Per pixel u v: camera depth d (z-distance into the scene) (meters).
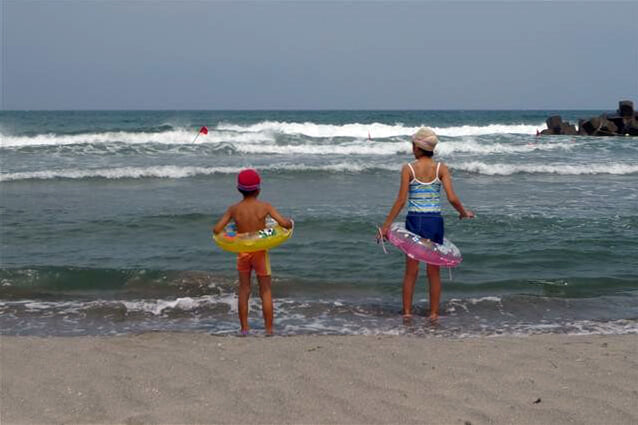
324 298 6.12
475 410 3.24
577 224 9.11
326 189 12.62
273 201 11.08
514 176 15.09
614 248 7.87
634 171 15.88
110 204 10.80
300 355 4.13
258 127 31.27
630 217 9.59
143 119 62.44
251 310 5.76
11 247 7.80
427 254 5.31
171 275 6.65
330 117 73.75
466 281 6.58
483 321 5.45
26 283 6.39
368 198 11.46
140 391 3.49
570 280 6.59
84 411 3.22
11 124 46.09
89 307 5.75
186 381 3.64
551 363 4.01
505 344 4.46
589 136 31.95
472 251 7.66
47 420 3.11
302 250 7.73
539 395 3.46
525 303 5.95
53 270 6.66
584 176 15.17
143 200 11.27
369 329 5.21
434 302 5.53
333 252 7.66
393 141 23.98
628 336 4.82
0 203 10.82
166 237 8.41
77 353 4.17
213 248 7.86
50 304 5.85
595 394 3.47
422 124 54.72
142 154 19.23
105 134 23.86
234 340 4.52
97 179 13.99
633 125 33.84
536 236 8.42
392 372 3.81
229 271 6.86
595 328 5.27
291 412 3.21
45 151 19.27
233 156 19.22
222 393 3.46
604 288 6.46
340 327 5.27
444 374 3.78
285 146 20.70
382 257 7.49
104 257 7.38
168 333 4.71
